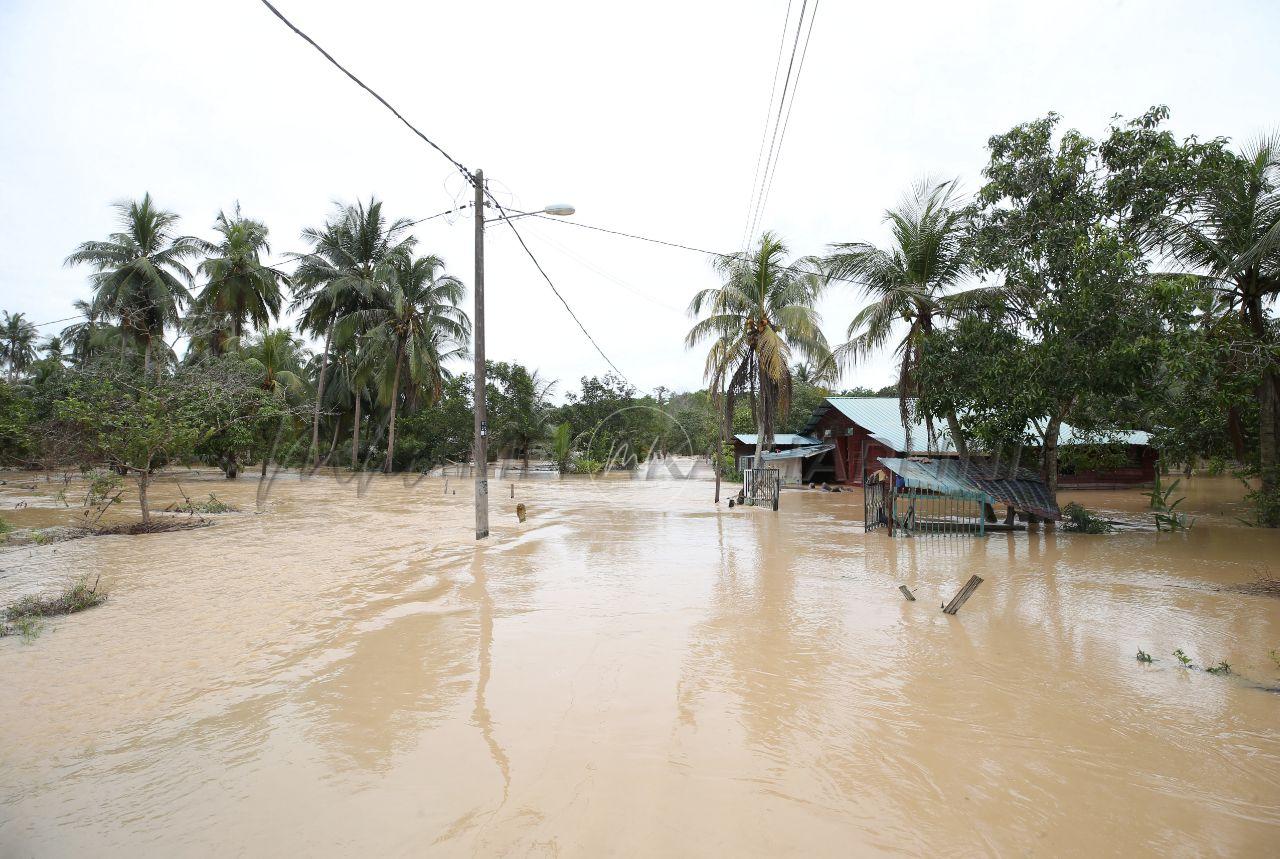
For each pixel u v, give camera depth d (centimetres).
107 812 337
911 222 1616
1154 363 1252
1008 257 1388
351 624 672
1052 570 966
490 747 408
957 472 1459
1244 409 1631
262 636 632
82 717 453
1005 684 514
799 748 407
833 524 1522
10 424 2091
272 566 970
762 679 522
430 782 366
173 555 1059
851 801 347
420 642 613
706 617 700
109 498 1728
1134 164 1306
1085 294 1230
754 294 1962
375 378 3378
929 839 314
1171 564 1017
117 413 1370
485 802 346
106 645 605
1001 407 1376
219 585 845
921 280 1606
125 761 391
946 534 1352
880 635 640
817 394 3850
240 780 369
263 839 314
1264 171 1362
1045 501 1397
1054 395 1316
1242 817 336
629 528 1430
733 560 1038
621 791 355
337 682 517
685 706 470
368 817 332
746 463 2753
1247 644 614
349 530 1369
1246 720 450
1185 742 418
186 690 501
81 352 3378
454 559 1034
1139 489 2517
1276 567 995
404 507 1884
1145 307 1239
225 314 3123
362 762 390
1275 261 1401
